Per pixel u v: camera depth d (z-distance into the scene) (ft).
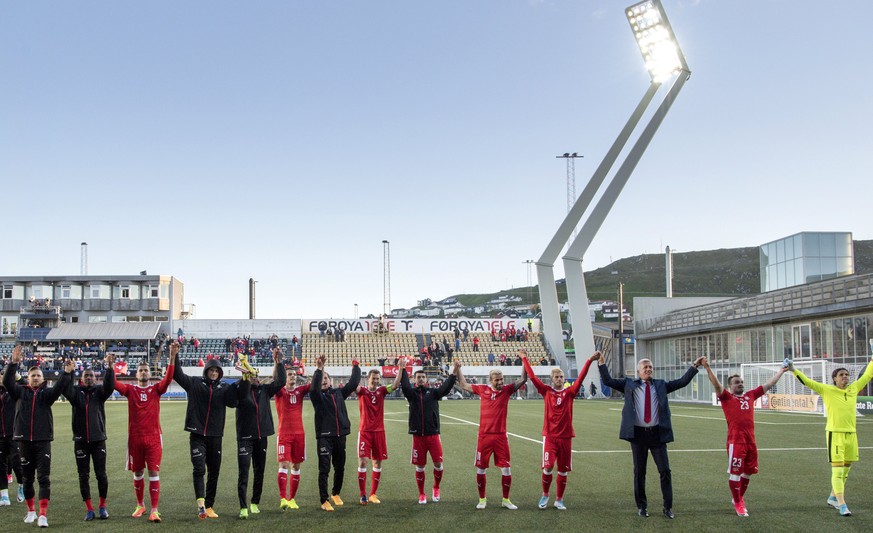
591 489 40.27
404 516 33.12
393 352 210.59
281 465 35.37
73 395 32.94
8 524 31.86
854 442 34.01
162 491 40.40
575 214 177.68
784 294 143.23
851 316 124.88
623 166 170.50
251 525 31.35
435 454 36.52
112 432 77.00
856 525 31.17
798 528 30.60
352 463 52.19
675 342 192.65
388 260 284.82
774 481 42.86
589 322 179.11
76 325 204.64
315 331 217.97
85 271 237.45
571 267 179.22
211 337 213.46
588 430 79.10
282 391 36.06
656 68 164.14
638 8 157.89
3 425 36.29
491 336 216.54
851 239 183.01
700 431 78.59
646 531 30.07
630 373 218.59
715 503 36.06
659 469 33.01
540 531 30.07
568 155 241.55
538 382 35.32
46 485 31.76
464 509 34.76
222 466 50.47
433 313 556.51
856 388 34.45
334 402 35.88
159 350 197.77
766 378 142.10
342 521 32.07
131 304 212.23
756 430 80.02
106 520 32.68
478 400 173.17
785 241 189.98
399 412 114.52
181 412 113.91
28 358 182.60
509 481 35.06
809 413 116.37
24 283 209.67
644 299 208.64
